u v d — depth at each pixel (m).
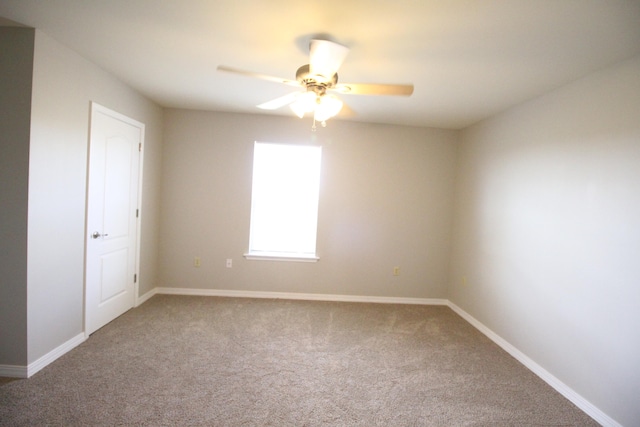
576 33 1.66
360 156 3.85
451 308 3.84
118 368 2.19
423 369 2.41
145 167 3.35
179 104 3.51
